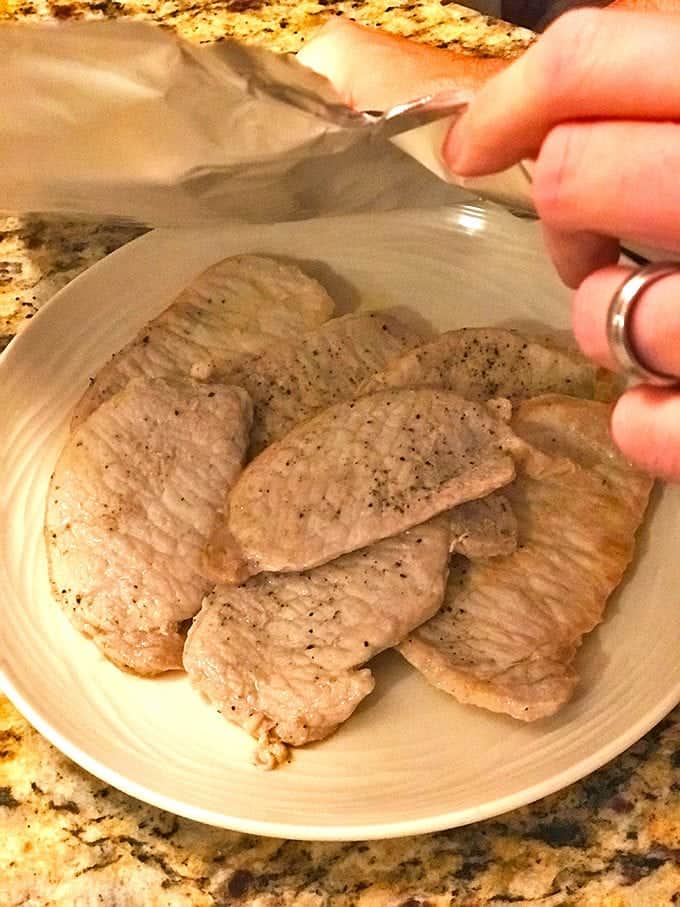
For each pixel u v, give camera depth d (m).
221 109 0.39
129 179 0.42
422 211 0.58
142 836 0.41
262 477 0.47
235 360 0.53
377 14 0.66
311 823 0.39
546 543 0.47
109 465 0.48
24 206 0.46
